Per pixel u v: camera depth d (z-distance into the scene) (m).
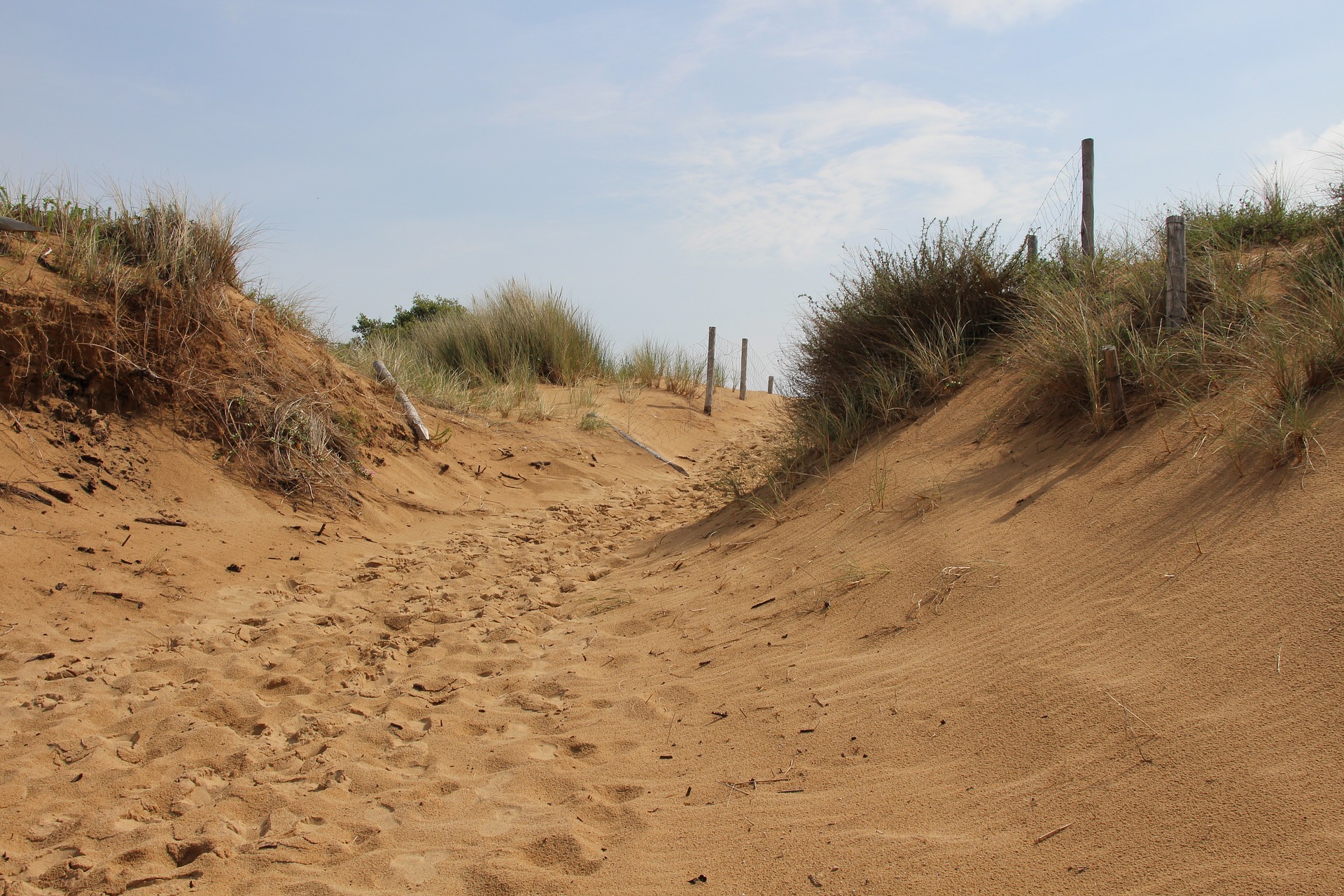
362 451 8.14
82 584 4.93
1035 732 2.65
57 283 6.52
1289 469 3.38
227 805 3.05
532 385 13.50
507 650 4.67
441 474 8.91
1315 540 2.91
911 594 4.00
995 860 2.15
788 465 7.35
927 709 3.01
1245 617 2.75
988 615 3.54
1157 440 4.28
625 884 2.43
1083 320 5.38
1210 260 5.41
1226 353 4.55
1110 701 2.63
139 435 6.59
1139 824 2.12
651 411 14.40
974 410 6.14
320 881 2.55
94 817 2.95
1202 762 2.24
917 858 2.24
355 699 4.02
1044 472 4.70
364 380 9.55
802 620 4.23
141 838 2.82
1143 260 6.00
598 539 7.44
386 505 7.71
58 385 6.35
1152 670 2.71
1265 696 2.39
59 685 4.00
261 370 7.70
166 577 5.30
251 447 7.16
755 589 4.90
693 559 6.02
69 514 5.60
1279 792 2.04
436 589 5.86
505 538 7.40
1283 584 2.80
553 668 4.36
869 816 2.51
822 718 3.19
